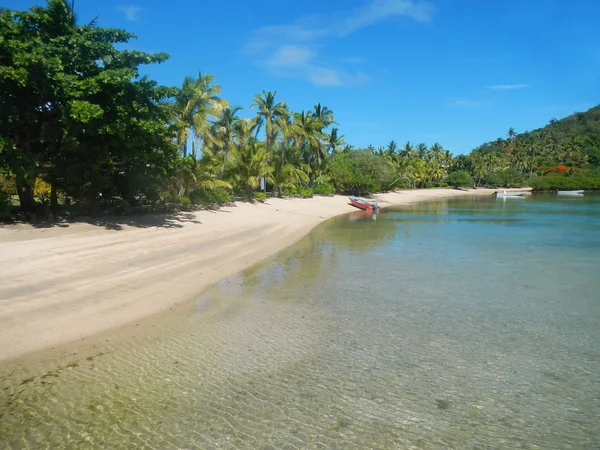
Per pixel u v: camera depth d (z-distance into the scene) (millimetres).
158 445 5094
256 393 6398
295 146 54531
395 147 105875
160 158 22219
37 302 9812
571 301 11609
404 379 6988
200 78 31984
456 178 112188
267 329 9188
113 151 20672
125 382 6602
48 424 5449
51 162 19609
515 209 49906
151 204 27109
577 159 124875
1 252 13445
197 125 31578
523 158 122750
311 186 60750
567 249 20266
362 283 13516
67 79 16844
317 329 9273
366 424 5668
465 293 12383
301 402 6184
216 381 6738
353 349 8195
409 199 75938
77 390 6301
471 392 6609
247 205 39094
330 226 30906
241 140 42031
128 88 18828
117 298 10703
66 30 19219
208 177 31422
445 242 22656
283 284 13234
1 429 5312
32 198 19734
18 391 6215
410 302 11469
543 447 5297
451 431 5570
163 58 20656
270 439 5273
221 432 5387
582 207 53000
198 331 8922
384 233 26625
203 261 15891
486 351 8188
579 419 5922
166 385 6555
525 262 17078
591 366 7566
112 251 15484
